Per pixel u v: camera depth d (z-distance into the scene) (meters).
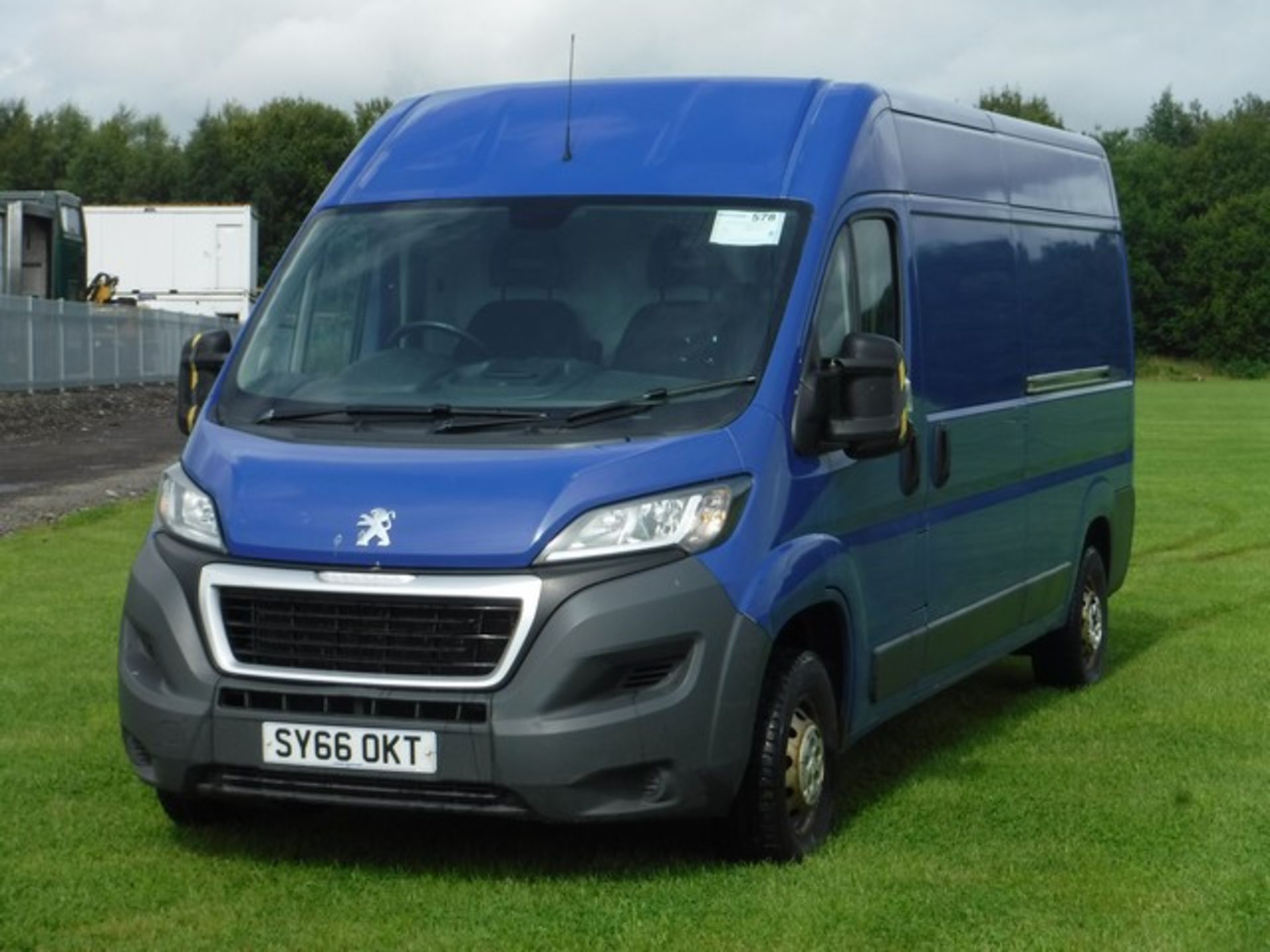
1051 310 10.70
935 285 8.98
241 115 106.06
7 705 10.10
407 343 7.71
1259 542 19.38
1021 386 10.12
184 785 6.98
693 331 7.49
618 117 8.35
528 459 6.91
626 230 7.82
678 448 6.98
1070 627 11.16
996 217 9.88
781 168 8.00
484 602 6.63
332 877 7.11
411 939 6.34
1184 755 9.36
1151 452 33.19
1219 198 97.00
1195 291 95.50
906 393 7.64
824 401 7.55
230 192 102.69
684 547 6.80
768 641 6.95
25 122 123.25
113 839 7.60
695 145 8.13
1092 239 11.58
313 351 7.77
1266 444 35.25
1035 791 8.55
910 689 8.66
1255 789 8.59
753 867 7.21
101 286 47.31
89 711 9.95
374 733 6.68
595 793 6.66
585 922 6.52
